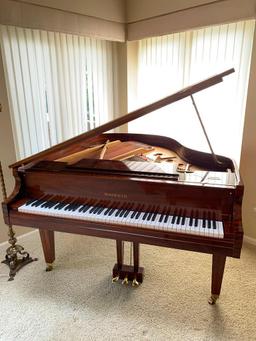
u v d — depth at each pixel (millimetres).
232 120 2639
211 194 1463
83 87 2975
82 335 1580
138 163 1851
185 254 2303
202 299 1825
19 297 1866
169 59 2992
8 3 2082
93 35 2740
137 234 1499
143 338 1556
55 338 1565
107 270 2133
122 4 2924
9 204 1699
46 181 1737
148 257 2264
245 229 2529
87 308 1768
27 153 2613
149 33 2836
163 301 1813
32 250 2420
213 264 1655
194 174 1645
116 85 3314
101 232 1565
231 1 2188
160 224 1467
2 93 2223
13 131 2447
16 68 2365
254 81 2174
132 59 3234
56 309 1763
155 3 2701
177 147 2305
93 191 1662
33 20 2260
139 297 1851
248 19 2139
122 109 3414
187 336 1562
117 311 1742
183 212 1539
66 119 2885
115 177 1603
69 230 1625
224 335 1565
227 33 2473
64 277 2059
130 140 2627
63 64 2725
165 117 3213
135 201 1604
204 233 1387
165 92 3113
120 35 2998
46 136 2742
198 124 2924
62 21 2459
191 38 2762
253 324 1635
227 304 1782
